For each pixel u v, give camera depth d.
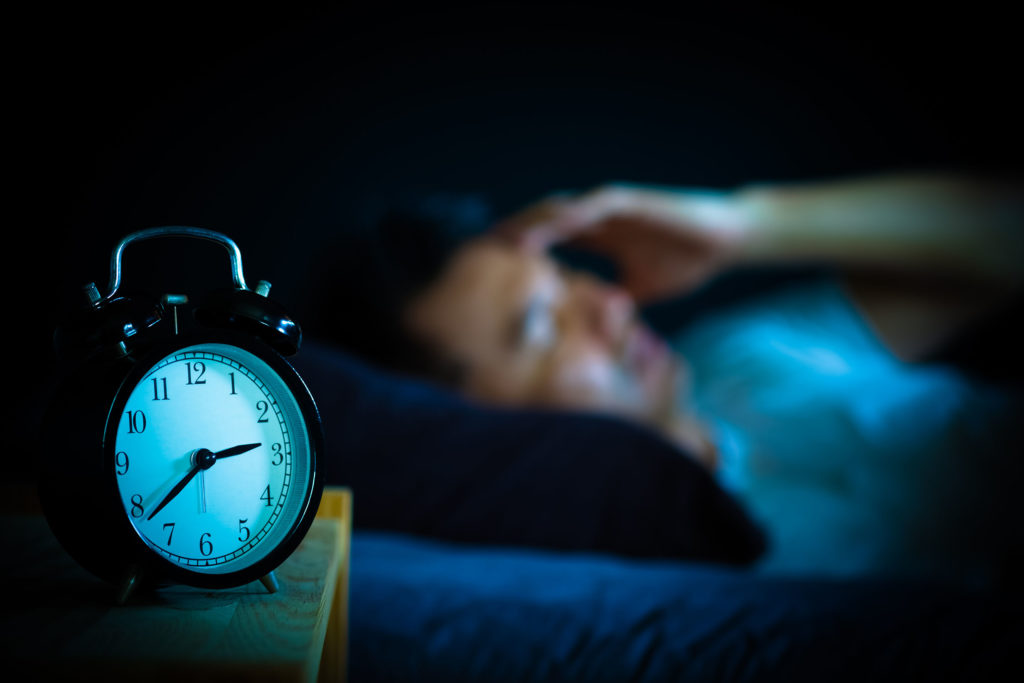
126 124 1.78
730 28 1.99
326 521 0.65
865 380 1.79
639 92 1.98
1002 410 1.68
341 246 1.85
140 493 0.50
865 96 1.99
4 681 0.42
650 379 1.89
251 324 0.52
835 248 1.95
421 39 1.92
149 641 0.45
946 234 1.92
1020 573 1.51
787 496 1.69
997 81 1.97
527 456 1.39
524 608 0.94
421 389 1.51
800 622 0.90
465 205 1.91
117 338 0.50
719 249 1.96
